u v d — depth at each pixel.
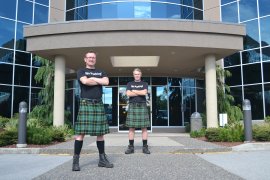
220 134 10.07
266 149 8.85
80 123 5.47
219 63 20.34
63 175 5.04
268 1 19.52
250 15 20.02
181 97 19.14
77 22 12.31
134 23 12.12
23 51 19.62
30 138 9.37
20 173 5.39
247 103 9.50
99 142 5.81
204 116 16.25
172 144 9.49
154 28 12.09
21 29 19.81
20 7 19.92
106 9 18.50
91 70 5.70
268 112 18.34
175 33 12.26
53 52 13.18
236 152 8.38
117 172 5.29
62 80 13.51
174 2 19.05
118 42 12.14
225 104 16.92
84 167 5.77
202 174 5.16
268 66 18.80
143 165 6.04
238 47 12.75
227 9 20.84
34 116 16.19
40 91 17.95
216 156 7.54
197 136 12.27
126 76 18.66
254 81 19.14
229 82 20.06
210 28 12.45
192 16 20.00
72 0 20.33
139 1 18.39
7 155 8.02
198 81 19.89
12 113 18.53
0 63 18.61
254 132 9.73
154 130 18.30
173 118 18.73
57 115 13.35
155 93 18.80
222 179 4.79
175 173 5.23
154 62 16.09
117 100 18.52
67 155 8.09
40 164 6.43
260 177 4.98
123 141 10.86
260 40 19.39
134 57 16.11
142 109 7.74
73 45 12.34
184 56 14.01
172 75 18.94
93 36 12.25
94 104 5.58
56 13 21.28
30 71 19.64
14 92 18.80
